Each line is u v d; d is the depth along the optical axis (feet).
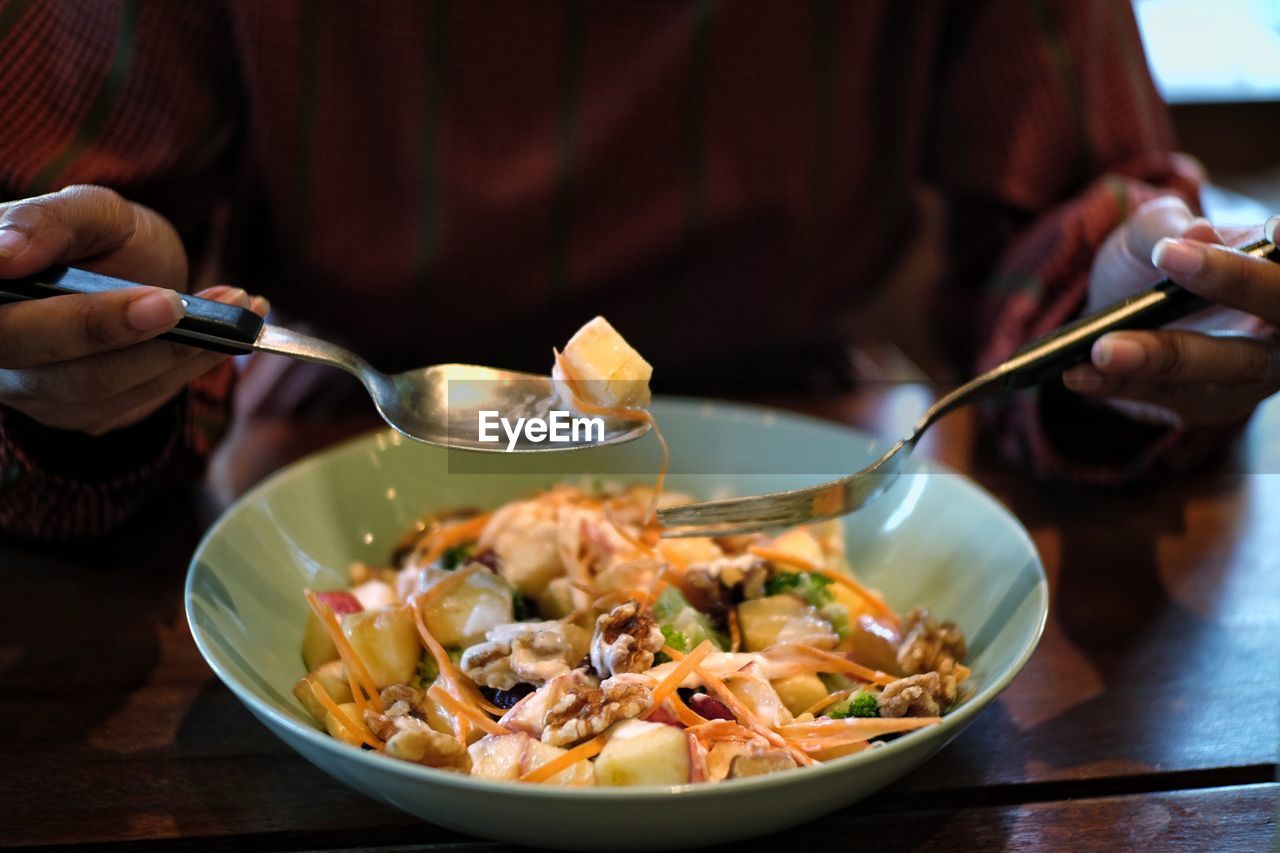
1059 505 1.92
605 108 2.19
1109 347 1.50
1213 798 1.43
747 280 2.34
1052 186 2.27
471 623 1.55
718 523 1.51
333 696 1.49
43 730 1.50
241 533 1.60
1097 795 1.44
